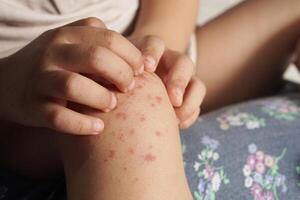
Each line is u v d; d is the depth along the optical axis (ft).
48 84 1.05
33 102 1.09
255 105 1.52
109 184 1.03
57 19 1.43
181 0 1.68
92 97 1.04
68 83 1.03
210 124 1.39
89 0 1.50
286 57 1.86
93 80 1.08
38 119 1.10
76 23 1.19
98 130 1.05
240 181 1.27
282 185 1.30
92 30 1.11
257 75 1.84
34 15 1.40
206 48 1.82
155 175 1.03
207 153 1.30
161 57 1.24
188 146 1.30
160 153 1.05
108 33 1.10
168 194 1.03
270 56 1.83
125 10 1.61
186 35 1.65
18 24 1.40
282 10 1.83
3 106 1.19
